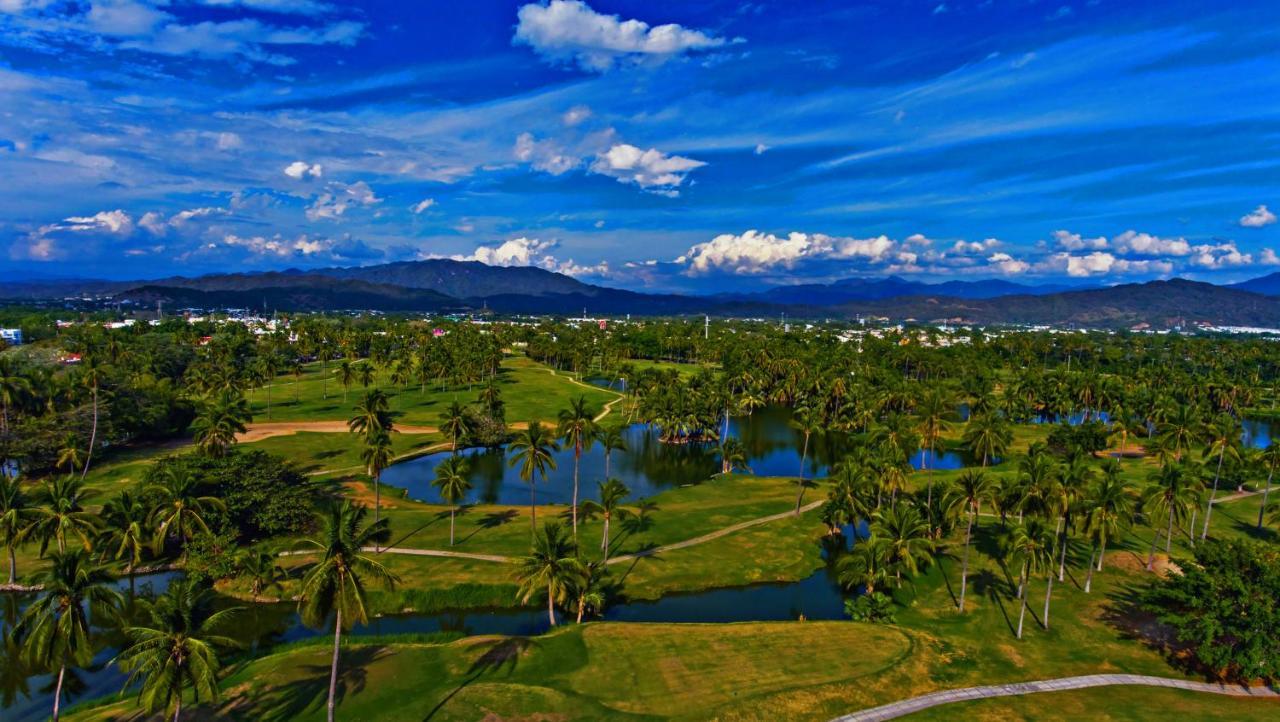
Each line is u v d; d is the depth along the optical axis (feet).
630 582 268.21
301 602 239.50
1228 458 394.11
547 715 175.73
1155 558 289.33
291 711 176.76
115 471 387.55
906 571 269.44
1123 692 191.83
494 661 203.31
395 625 238.89
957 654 215.31
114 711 177.78
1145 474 412.16
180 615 151.02
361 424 351.67
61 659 158.10
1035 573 235.20
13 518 245.04
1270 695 190.49
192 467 290.97
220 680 192.54
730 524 331.36
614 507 286.25
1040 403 630.74
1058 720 176.86
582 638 217.97
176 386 602.44
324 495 355.56
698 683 192.95
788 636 222.89
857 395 588.09
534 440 297.74
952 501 272.92
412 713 175.83
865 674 199.21
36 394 428.97
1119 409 563.07
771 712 179.22
